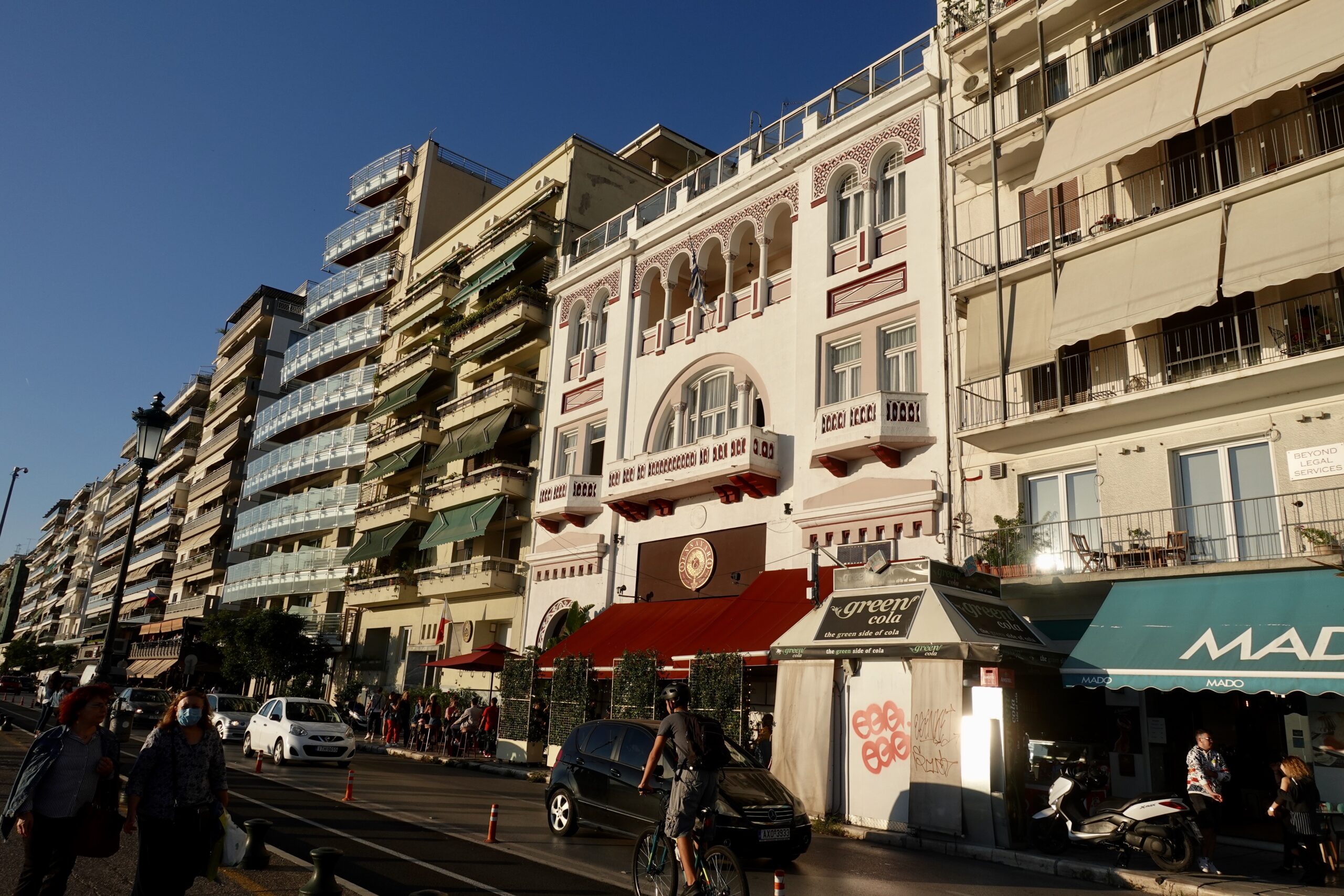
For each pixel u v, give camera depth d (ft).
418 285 148.87
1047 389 58.80
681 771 24.89
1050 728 53.57
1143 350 54.19
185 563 224.12
